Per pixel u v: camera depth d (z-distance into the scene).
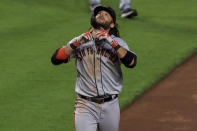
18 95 29.52
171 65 35.47
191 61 36.41
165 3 57.75
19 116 26.44
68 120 25.89
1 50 38.75
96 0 50.59
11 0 54.69
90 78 17.38
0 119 26.02
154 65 35.44
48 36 42.78
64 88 30.75
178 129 24.78
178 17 51.53
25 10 51.50
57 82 31.89
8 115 26.56
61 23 47.22
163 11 54.12
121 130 24.73
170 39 42.44
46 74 33.38
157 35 43.62
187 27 47.56
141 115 26.61
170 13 53.28
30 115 26.58
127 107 27.77
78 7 54.12
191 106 27.81
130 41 41.53
